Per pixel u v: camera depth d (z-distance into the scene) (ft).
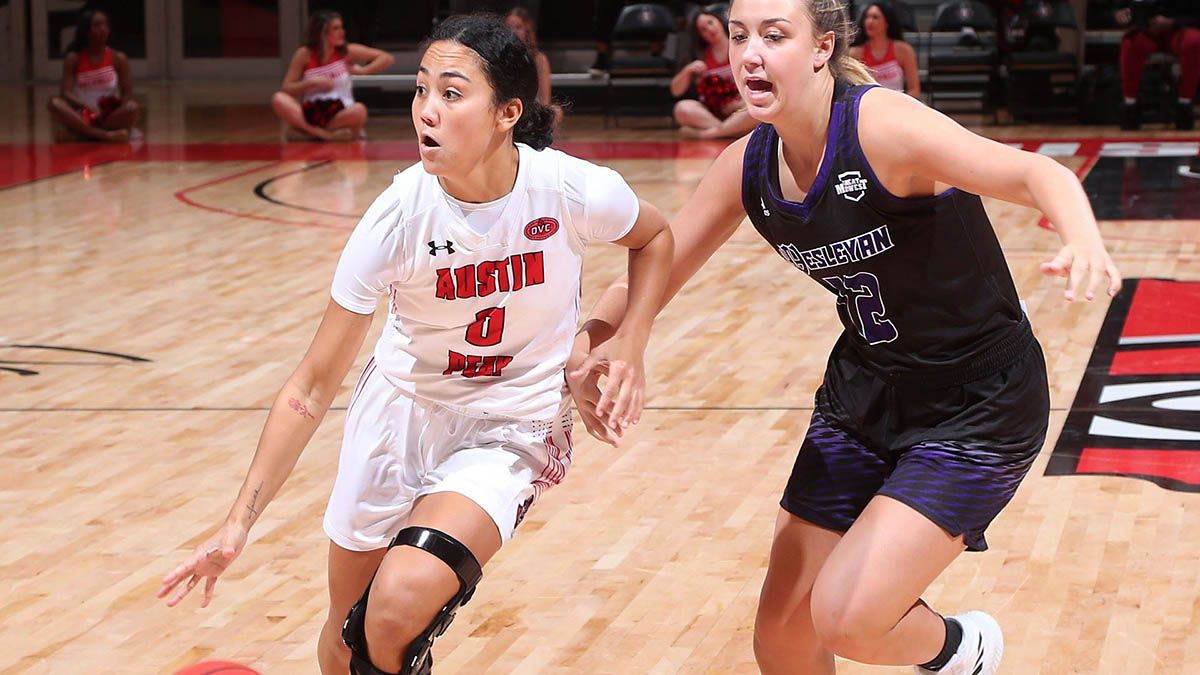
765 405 30.73
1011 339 15.16
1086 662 18.61
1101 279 11.92
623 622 20.25
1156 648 18.98
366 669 14.35
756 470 26.63
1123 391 30.73
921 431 15.40
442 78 14.01
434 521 14.56
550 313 15.35
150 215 55.93
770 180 15.28
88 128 78.84
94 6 113.19
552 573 22.03
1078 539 22.90
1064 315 37.70
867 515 14.89
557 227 14.92
